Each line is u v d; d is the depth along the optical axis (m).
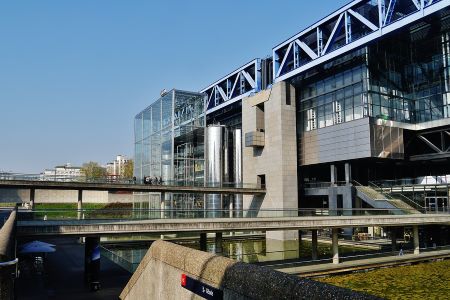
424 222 36.66
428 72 52.47
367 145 48.47
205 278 6.52
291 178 56.75
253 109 62.91
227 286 5.83
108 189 43.66
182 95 62.00
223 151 64.38
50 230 21.59
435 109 51.28
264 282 5.08
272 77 63.69
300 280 4.64
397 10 48.47
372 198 49.16
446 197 45.78
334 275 29.11
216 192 53.06
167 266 8.23
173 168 59.59
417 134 54.28
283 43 58.84
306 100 58.94
